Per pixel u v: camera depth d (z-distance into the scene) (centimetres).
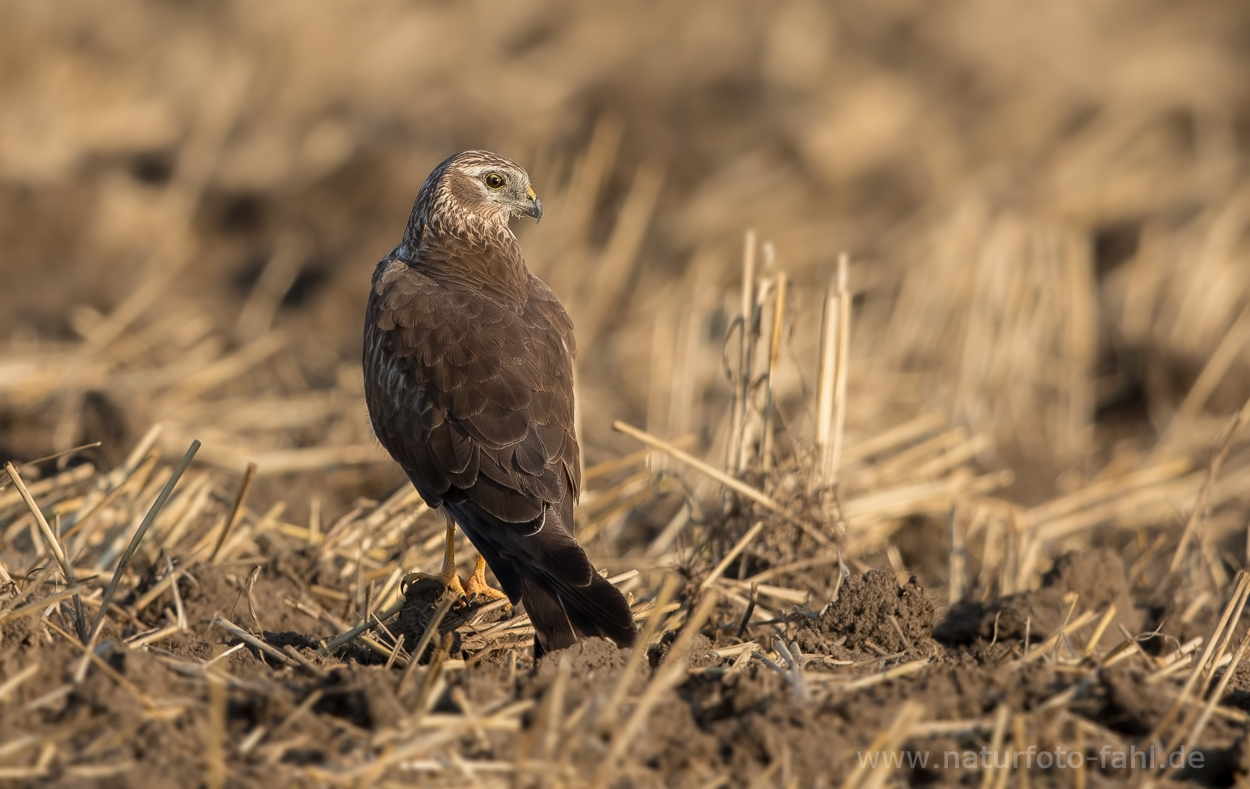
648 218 1933
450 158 995
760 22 2269
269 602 909
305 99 2222
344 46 2258
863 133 2067
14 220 1977
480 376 866
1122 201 1977
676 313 1709
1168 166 2083
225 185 2097
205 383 1494
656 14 2288
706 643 815
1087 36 2331
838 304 1035
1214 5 2472
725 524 1020
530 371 878
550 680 694
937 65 2255
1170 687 742
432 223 982
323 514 1184
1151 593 1059
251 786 615
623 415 1505
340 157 2097
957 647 889
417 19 2284
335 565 1014
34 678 691
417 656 730
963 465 1420
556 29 2312
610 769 614
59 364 1476
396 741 644
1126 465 1452
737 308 1648
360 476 1267
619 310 1773
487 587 923
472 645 839
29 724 661
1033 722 685
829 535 998
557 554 781
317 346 1727
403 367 892
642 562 1055
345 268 1864
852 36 2292
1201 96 2255
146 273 1914
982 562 1144
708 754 658
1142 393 1622
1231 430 1093
